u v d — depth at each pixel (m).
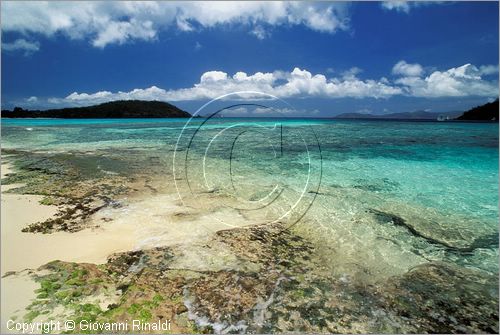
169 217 5.57
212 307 3.37
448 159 12.65
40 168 9.42
